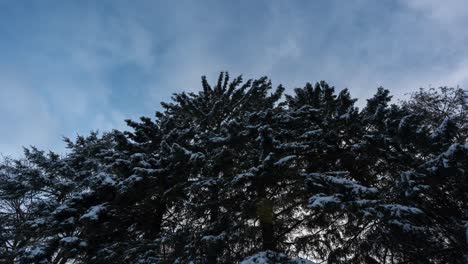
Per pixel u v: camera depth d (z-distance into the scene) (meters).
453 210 7.91
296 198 9.36
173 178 9.26
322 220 9.68
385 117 9.18
